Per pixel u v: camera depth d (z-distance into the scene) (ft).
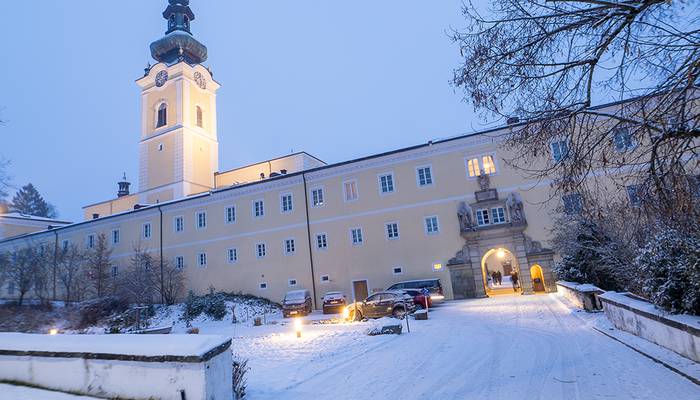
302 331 57.06
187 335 22.08
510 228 84.94
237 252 113.91
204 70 169.99
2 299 125.80
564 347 32.99
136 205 144.15
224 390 20.86
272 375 29.84
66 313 100.83
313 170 106.73
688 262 26.02
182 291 117.91
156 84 165.99
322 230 104.27
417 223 94.63
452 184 92.99
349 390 25.34
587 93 20.84
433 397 23.18
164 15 179.63
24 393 22.34
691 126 17.90
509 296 82.94
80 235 142.82
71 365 22.59
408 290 72.08
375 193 100.22
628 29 18.67
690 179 19.01
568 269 63.98
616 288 56.70
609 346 31.58
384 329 46.73
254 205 114.42
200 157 161.58
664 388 21.36
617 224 47.98
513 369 27.84
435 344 38.83
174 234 124.47
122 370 21.15
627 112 20.53
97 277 119.34
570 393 22.12
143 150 164.35
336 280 100.37
